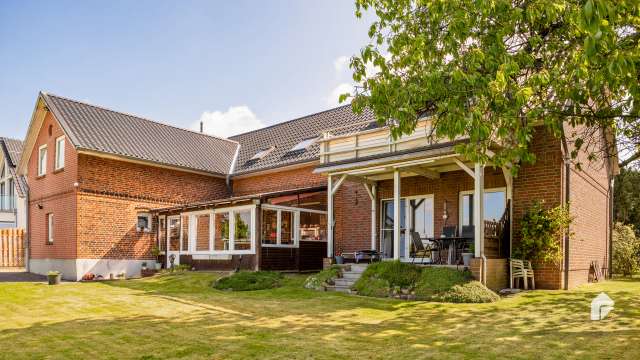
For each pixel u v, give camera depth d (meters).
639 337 7.53
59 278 17.52
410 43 9.12
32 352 7.09
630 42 7.00
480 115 7.06
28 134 23.73
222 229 19.66
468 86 7.63
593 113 8.46
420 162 14.51
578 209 15.79
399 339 7.72
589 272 16.94
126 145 22.11
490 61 7.66
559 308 10.41
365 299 12.39
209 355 6.79
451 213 16.73
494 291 13.20
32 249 23.59
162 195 23.06
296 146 23.69
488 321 9.13
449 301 11.62
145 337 8.02
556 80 8.16
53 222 21.83
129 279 19.00
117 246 21.17
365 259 18.14
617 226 24.61
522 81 8.88
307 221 20.33
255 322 9.34
